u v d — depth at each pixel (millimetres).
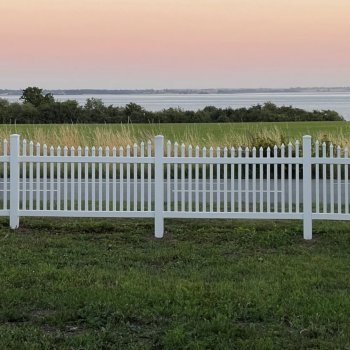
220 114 42375
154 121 41062
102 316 6941
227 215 11508
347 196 11516
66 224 12336
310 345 6133
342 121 39469
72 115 41562
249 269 9211
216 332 6469
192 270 9141
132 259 9859
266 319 6930
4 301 7445
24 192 12016
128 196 12023
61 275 8680
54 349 6004
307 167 11336
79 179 11797
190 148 11625
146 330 6555
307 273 8961
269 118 42156
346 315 7012
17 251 10203
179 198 14641
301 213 11414
